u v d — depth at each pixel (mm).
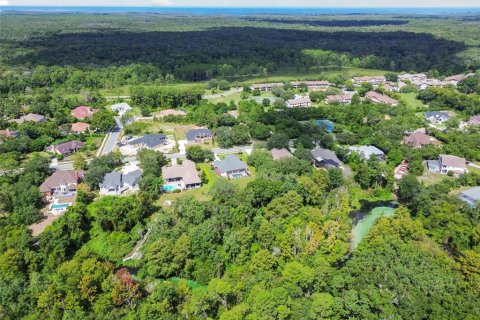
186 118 169750
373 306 64062
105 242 88625
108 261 81188
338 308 63656
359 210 106250
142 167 121875
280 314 61781
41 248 80500
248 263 79375
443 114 171875
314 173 110375
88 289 68625
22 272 76312
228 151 139500
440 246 87250
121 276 71750
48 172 116812
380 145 137500
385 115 175875
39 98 187750
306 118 171125
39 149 137000
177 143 146000
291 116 171500
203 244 81312
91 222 95000
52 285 69250
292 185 102312
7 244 80500
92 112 178000
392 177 113438
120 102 198375
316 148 137500
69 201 105812
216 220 87625
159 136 144750
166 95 190500
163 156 127750
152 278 78625
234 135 143750
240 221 89812
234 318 61281
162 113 175875
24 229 86250
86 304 69125
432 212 93312
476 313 61844
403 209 94375
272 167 117562
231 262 81688
